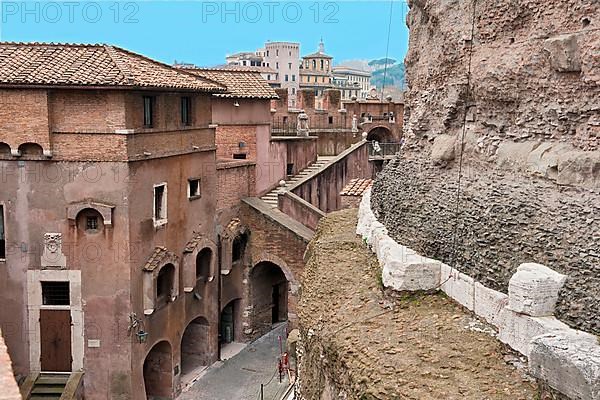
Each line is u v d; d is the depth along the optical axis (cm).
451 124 1498
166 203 2670
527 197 1138
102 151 2380
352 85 12888
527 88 1198
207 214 3039
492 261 1159
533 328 938
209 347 3112
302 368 1515
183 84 2669
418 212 1536
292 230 3262
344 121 5544
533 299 953
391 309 1261
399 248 1432
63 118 2384
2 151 2419
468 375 957
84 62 2475
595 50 1016
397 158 1891
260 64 12344
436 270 1279
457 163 1455
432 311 1213
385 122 5641
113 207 2394
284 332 3591
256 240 3362
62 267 2447
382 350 1073
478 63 1348
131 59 2664
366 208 2044
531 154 1169
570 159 1062
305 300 1522
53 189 2419
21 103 2359
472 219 1266
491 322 1094
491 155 1298
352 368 1066
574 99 1084
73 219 2411
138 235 2467
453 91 1466
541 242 1059
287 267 3300
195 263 2872
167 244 2691
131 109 2394
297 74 11988
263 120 3803
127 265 2417
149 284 2506
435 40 1609
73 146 2392
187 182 2845
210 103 3039
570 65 1070
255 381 2919
